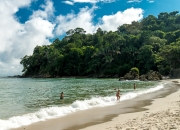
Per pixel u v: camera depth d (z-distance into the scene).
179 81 63.41
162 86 46.06
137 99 26.20
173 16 194.75
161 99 25.20
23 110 19.88
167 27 171.25
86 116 16.30
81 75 134.25
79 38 176.50
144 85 50.94
